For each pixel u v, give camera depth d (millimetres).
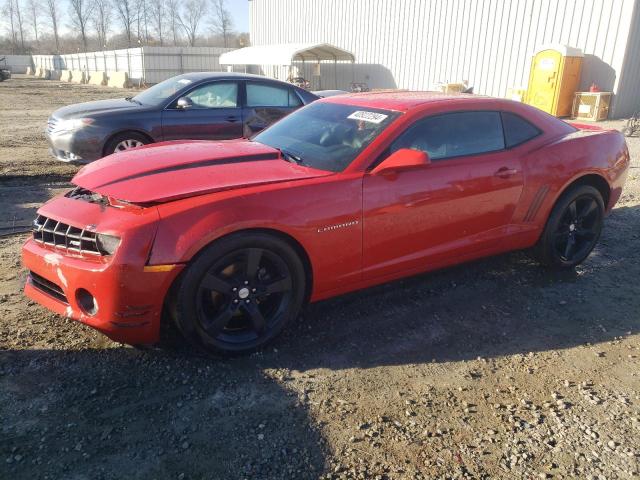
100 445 2594
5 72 45594
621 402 3090
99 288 2938
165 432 2703
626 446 2732
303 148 3988
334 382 3178
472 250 4242
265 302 3508
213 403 2938
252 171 3527
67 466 2455
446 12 20719
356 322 3898
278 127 4539
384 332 3777
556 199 4574
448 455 2629
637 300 4398
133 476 2422
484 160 4145
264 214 3193
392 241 3771
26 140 11703
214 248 3076
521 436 2781
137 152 3945
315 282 3547
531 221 4508
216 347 3262
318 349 3527
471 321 3986
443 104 4109
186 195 3141
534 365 3443
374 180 3619
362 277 3742
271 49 26844
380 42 24406
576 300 4375
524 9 17922
